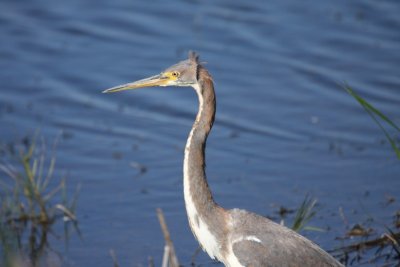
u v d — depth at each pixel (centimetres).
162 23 2008
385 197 1416
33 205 1412
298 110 1720
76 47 1909
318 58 1869
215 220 1089
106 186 1488
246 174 1521
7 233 1329
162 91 1791
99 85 1791
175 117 1714
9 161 1549
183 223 1371
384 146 1595
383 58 1855
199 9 2067
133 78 1803
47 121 1686
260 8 2067
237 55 1886
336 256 1230
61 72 1831
